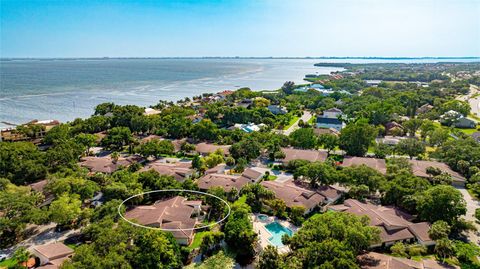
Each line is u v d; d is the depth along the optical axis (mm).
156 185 85500
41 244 65500
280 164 114438
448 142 120000
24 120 181000
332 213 66375
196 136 141750
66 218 68688
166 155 126312
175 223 69438
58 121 169375
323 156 116750
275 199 79812
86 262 50344
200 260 62281
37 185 86938
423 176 98562
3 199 69375
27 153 99812
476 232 71375
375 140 139625
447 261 61031
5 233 67500
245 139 121938
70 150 107062
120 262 51781
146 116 161125
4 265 58625
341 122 168125
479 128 163000
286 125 177000
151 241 57250
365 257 57844
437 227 65250
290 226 74062
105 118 157500
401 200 79562
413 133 152000
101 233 59625
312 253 53875
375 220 70625
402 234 67625
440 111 188500
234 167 111438
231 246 64438
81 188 79250
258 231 71750
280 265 53312
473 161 105125
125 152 128250
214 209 81062
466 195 91125
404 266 54250
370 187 87250
